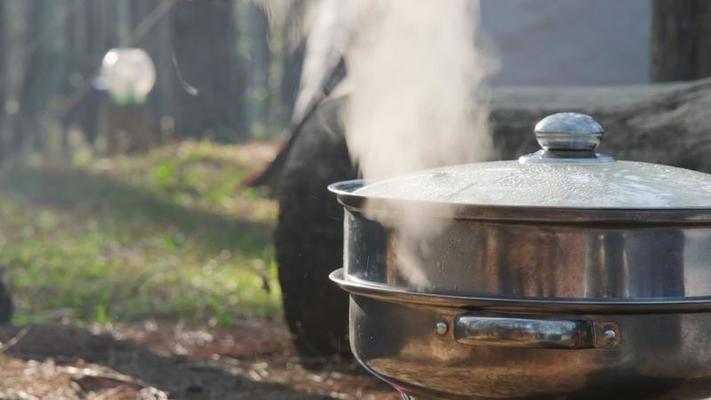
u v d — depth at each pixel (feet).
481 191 10.21
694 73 21.85
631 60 29.43
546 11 29.40
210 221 44.24
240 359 20.90
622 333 9.55
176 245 38.22
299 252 19.84
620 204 9.72
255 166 60.29
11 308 24.63
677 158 16.92
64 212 47.03
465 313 9.85
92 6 90.79
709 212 9.45
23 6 89.56
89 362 20.04
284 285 20.13
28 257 35.50
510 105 18.15
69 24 91.09
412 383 10.59
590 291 9.48
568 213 9.33
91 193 52.47
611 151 17.42
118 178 57.31
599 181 10.25
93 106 87.56
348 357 20.01
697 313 9.67
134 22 89.10
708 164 16.61
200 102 80.59
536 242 9.53
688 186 10.34
